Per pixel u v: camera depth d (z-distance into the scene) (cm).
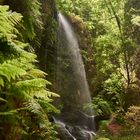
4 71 297
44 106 448
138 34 1280
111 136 962
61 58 1346
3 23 305
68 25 1520
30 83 347
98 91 1470
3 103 392
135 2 1364
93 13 1469
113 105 1324
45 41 1041
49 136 500
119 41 1220
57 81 1259
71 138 1131
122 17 1316
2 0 652
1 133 367
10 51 306
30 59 381
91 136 1266
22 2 671
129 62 1223
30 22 684
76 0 1597
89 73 1539
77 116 1373
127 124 1014
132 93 1193
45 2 1038
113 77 1227
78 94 1455
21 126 405
